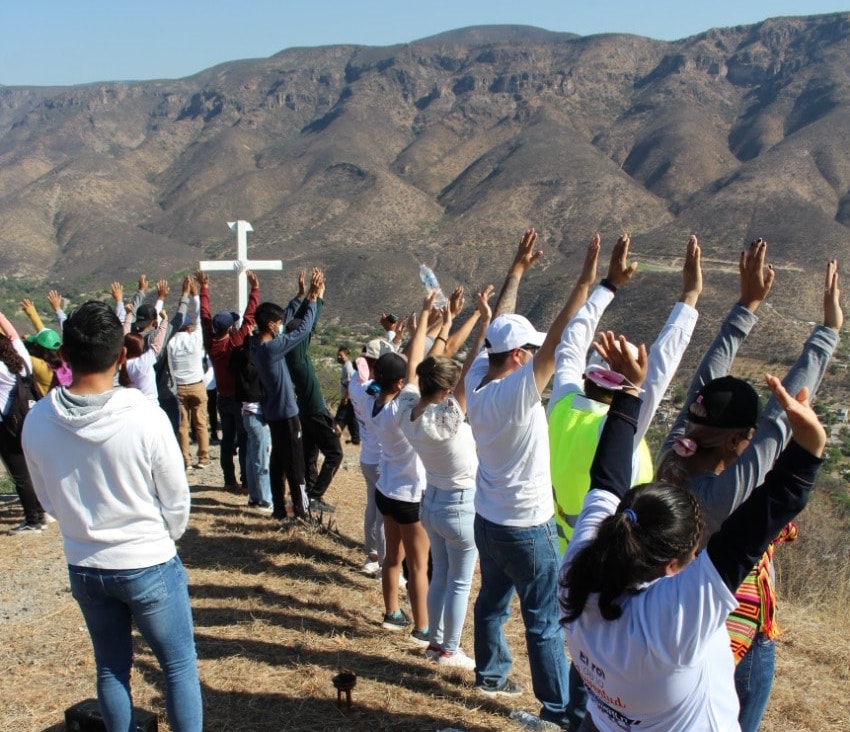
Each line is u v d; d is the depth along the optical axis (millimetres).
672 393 35875
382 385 4953
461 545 4512
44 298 143375
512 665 4809
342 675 4160
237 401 7750
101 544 3098
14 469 6785
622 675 2184
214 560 6297
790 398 2010
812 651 5312
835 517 10336
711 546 2078
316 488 7684
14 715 4047
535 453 3670
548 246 168125
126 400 3098
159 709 4098
